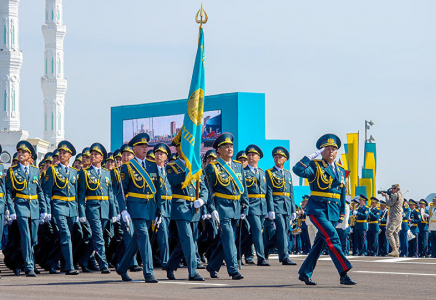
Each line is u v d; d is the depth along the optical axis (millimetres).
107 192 19312
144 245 15344
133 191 15383
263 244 22453
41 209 18438
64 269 20281
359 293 13398
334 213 14625
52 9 131000
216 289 13930
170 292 13359
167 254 18312
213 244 19516
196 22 16828
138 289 13953
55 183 18625
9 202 17750
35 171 18406
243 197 16438
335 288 14281
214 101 34875
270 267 20609
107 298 12367
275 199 21906
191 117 16109
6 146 105750
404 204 32938
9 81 117125
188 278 16281
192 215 15773
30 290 13867
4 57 117688
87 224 19562
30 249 18062
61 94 130500
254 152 21438
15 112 118062
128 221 15281
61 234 18484
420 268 19969
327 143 14508
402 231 32594
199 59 16625
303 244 31891
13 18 118438
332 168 14578
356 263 22141
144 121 38188
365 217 32062
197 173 15617
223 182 15828
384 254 32312
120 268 15789
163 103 37344
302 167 14469
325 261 23156
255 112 34250
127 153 19922
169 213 18375
